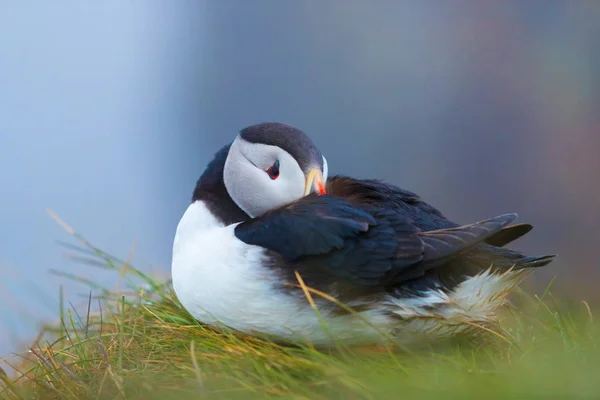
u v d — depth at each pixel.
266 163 4.81
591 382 3.51
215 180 4.99
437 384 3.75
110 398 4.20
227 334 4.63
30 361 5.07
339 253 4.36
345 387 3.85
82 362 4.64
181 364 4.39
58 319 6.07
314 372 4.06
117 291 5.63
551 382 3.54
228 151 5.07
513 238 4.94
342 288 4.38
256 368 4.12
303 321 4.41
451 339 4.57
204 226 4.82
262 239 4.47
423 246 4.30
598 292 7.96
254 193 4.82
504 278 4.49
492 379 3.68
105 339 4.99
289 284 4.39
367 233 4.36
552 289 8.13
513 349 4.45
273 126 4.93
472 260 4.52
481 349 4.52
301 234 4.38
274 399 3.85
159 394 4.08
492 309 4.60
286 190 4.76
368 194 4.79
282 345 4.59
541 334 4.74
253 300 4.45
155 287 5.48
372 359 4.34
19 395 4.43
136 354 4.68
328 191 4.87
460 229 4.37
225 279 4.50
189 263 4.70
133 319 5.14
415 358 4.29
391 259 4.31
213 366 4.30
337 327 4.42
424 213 4.80
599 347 4.14
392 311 4.39
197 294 4.64
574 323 4.81
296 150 4.78
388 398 3.65
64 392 4.41
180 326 4.84
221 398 3.94
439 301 4.39
